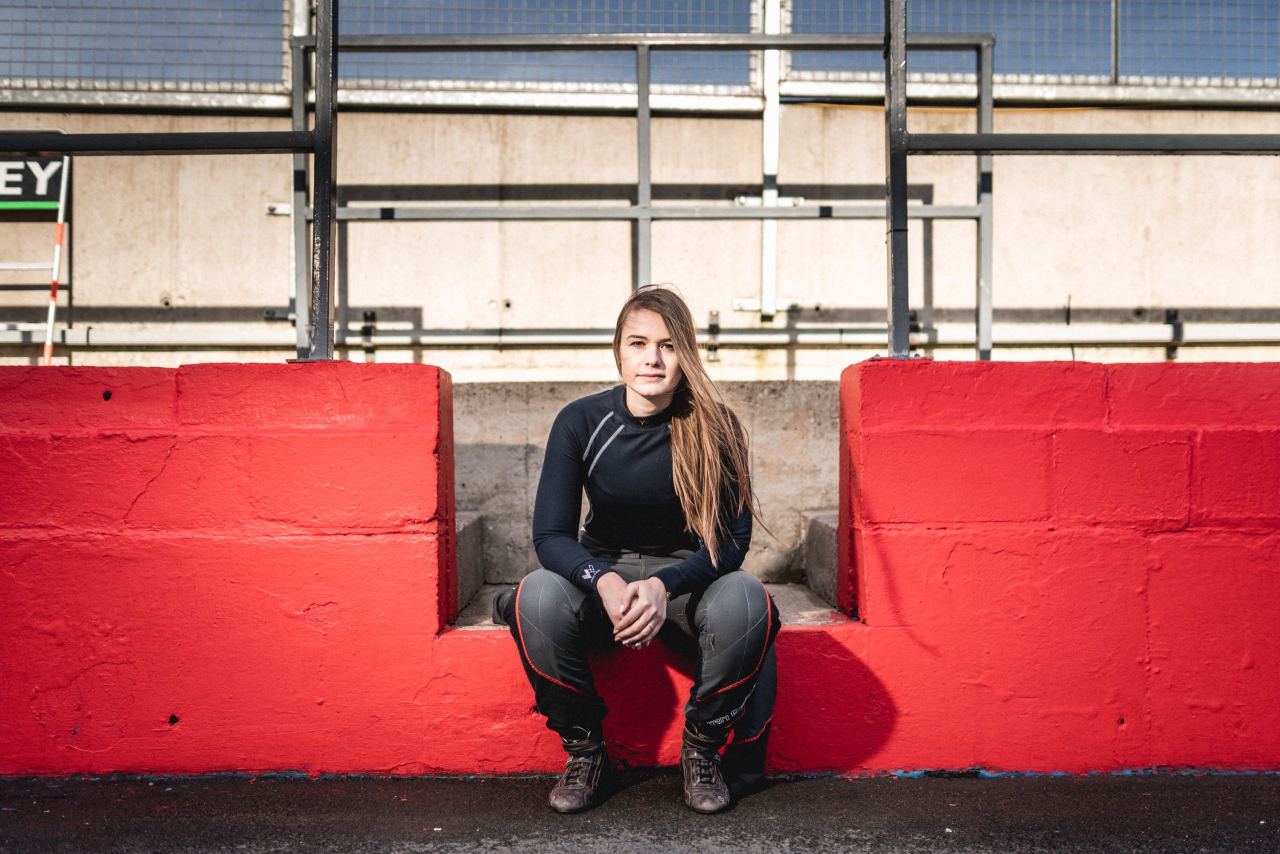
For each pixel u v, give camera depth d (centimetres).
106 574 179
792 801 168
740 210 294
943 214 293
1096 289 345
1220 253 346
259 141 188
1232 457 182
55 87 327
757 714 168
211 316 332
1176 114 348
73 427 179
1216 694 182
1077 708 182
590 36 302
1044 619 182
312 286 189
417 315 335
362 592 180
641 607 145
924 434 182
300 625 180
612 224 340
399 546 180
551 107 336
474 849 147
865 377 183
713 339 339
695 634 164
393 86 332
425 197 336
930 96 341
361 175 335
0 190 329
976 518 182
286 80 334
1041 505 182
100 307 330
